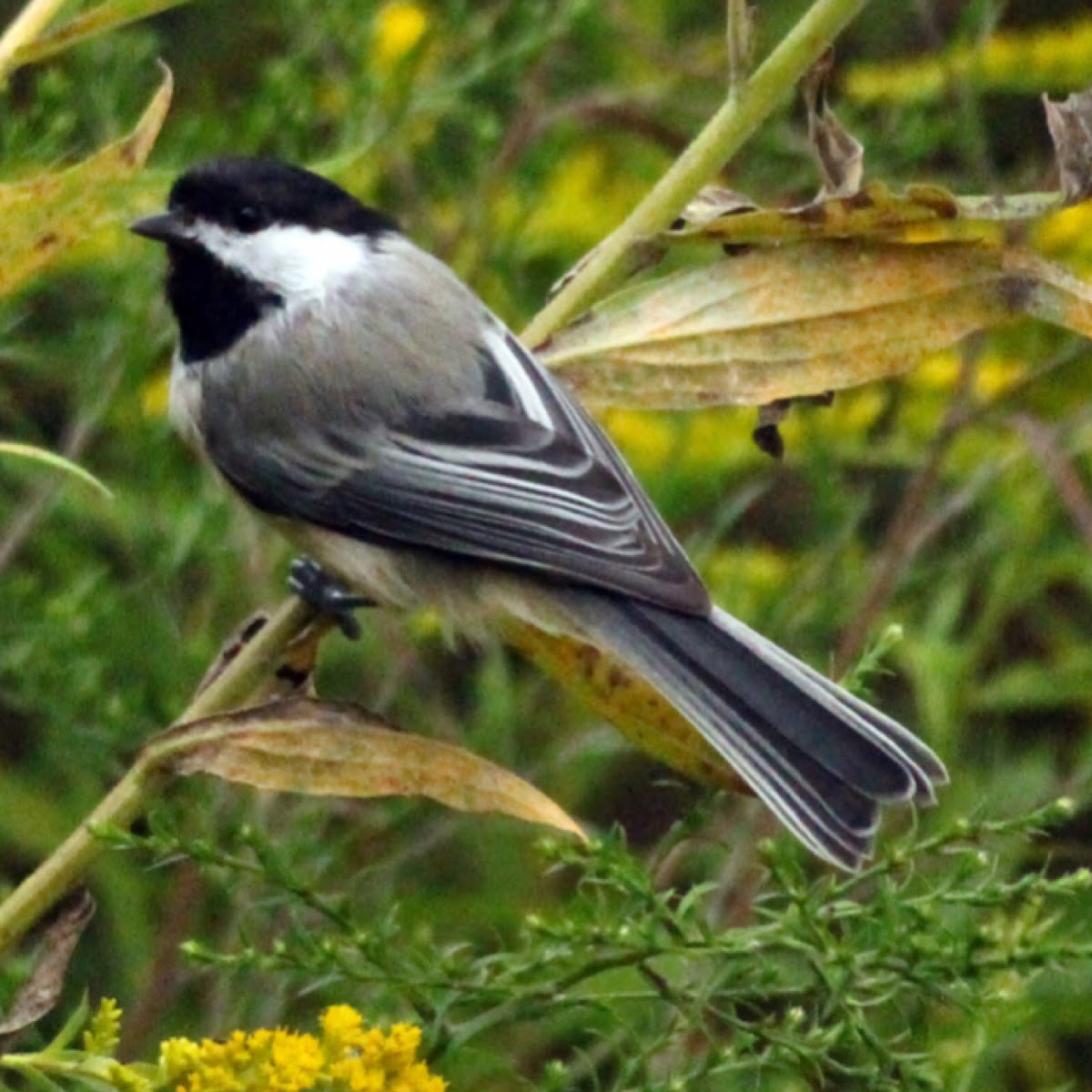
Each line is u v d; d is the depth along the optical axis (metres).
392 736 4.68
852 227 5.35
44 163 6.26
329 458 6.23
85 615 6.91
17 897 4.55
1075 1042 6.82
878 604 7.33
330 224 6.43
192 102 8.51
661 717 5.36
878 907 4.56
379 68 7.84
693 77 8.69
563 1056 6.34
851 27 8.87
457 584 6.19
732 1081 5.50
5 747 7.62
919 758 5.15
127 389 7.31
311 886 4.71
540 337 5.60
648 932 4.56
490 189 8.11
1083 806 7.09
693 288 5.39
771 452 5.53
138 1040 6.28
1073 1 8.66
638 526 5.73
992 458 8.09
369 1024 5.22
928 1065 4.61
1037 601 8.13
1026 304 5.38
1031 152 8.77
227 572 7.38
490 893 6.95
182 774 4.68
